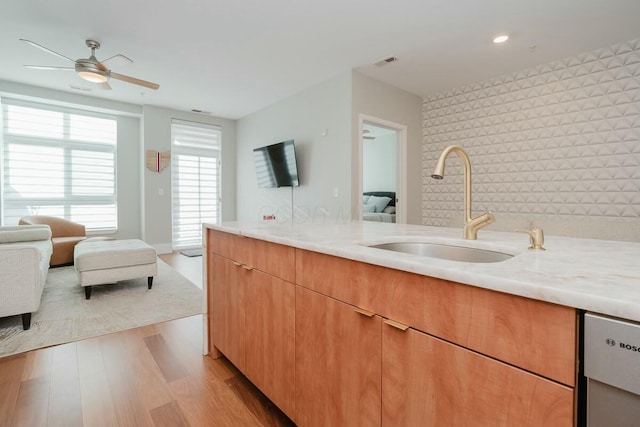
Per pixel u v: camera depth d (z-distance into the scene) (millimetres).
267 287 1423
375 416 942
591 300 526
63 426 1343
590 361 535
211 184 6051
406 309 847
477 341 699
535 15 2631
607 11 2564
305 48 3221
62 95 4574
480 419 697
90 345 2068
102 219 5219
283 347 1327
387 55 3365
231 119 6203
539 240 1042
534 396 612
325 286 1112
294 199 4680
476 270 709
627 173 3035
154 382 1673
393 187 6934
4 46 3172
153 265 3268
